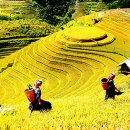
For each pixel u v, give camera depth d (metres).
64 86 72.19
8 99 69.69
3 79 86.19
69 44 91.50
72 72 82.06
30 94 12.30
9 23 144.50
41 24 152.62
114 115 11.20
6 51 123.75
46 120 10.36
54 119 10.75
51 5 199.88
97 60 83.56
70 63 86.00
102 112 12.54
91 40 92.31
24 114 13.30
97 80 68.75
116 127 8.57
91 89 60.53
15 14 188.38
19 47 127.94
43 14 188.25
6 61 97.75
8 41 126.81
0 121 10.73
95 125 8.95
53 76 83.00
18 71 89.25
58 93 66.25
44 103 12.98
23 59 94.62
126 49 88.06
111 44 91.38
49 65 87.81
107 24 108.25
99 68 79.56
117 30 102.81
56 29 149.88
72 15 190.50
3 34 131.25
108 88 16.17
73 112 12.55
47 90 71.94
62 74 83.06
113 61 81.75
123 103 15.46
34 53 95.75
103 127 8.60
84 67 82.75
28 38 134.88
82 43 90.50
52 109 13.66
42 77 83.38
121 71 67.31
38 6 198.50
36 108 12.65
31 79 83.56
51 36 103.81
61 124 9.12
